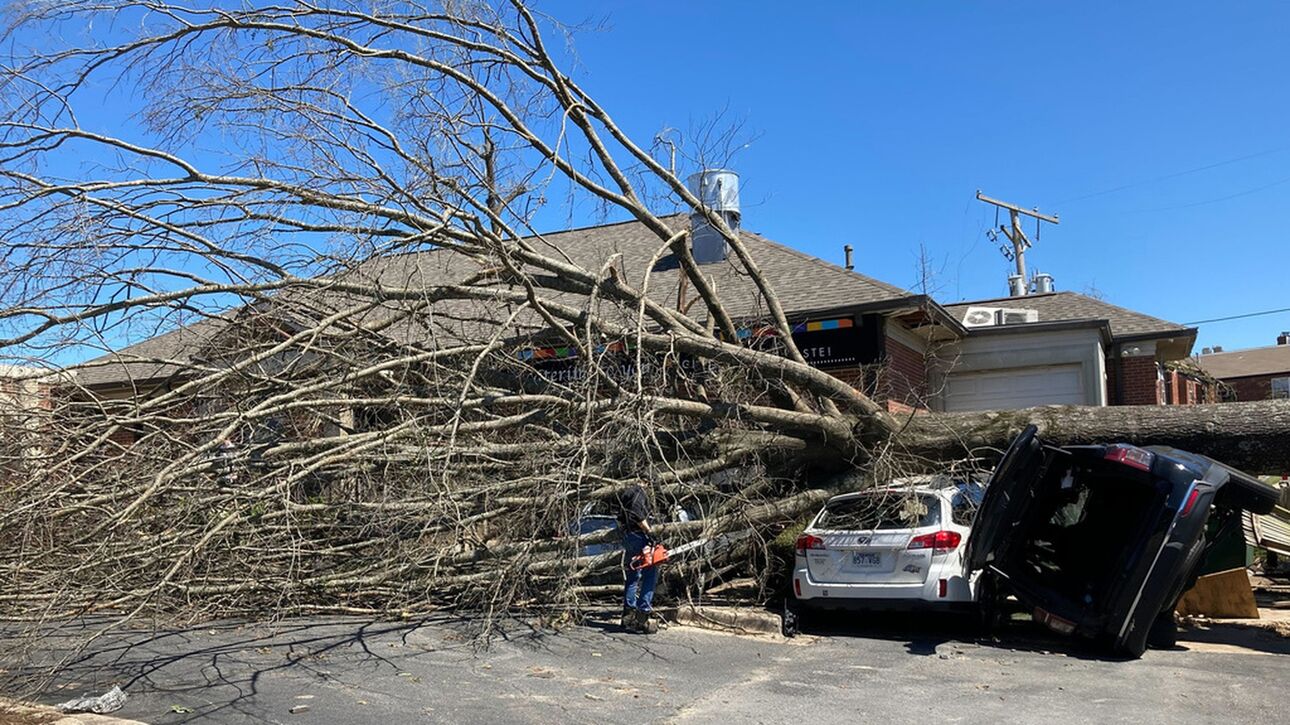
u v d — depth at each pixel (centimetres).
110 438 812
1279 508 1007
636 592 845
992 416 978
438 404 846
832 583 852
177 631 827
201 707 593
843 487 974
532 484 859
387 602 908
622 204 992
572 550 869
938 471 934
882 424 967
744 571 1016
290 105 855
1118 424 951
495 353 910
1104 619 743
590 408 820
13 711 581
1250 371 4969
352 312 863
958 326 1566
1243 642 812
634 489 841
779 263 1605
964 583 818
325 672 688
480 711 586
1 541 712
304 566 874
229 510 762
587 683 659
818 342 1409
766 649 781
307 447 825
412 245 842
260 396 880
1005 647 793
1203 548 744
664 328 990
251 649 765
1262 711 574
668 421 993
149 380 1034
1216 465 759
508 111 951
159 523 756
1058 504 845
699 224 1455
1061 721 558
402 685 650
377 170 880
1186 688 637
